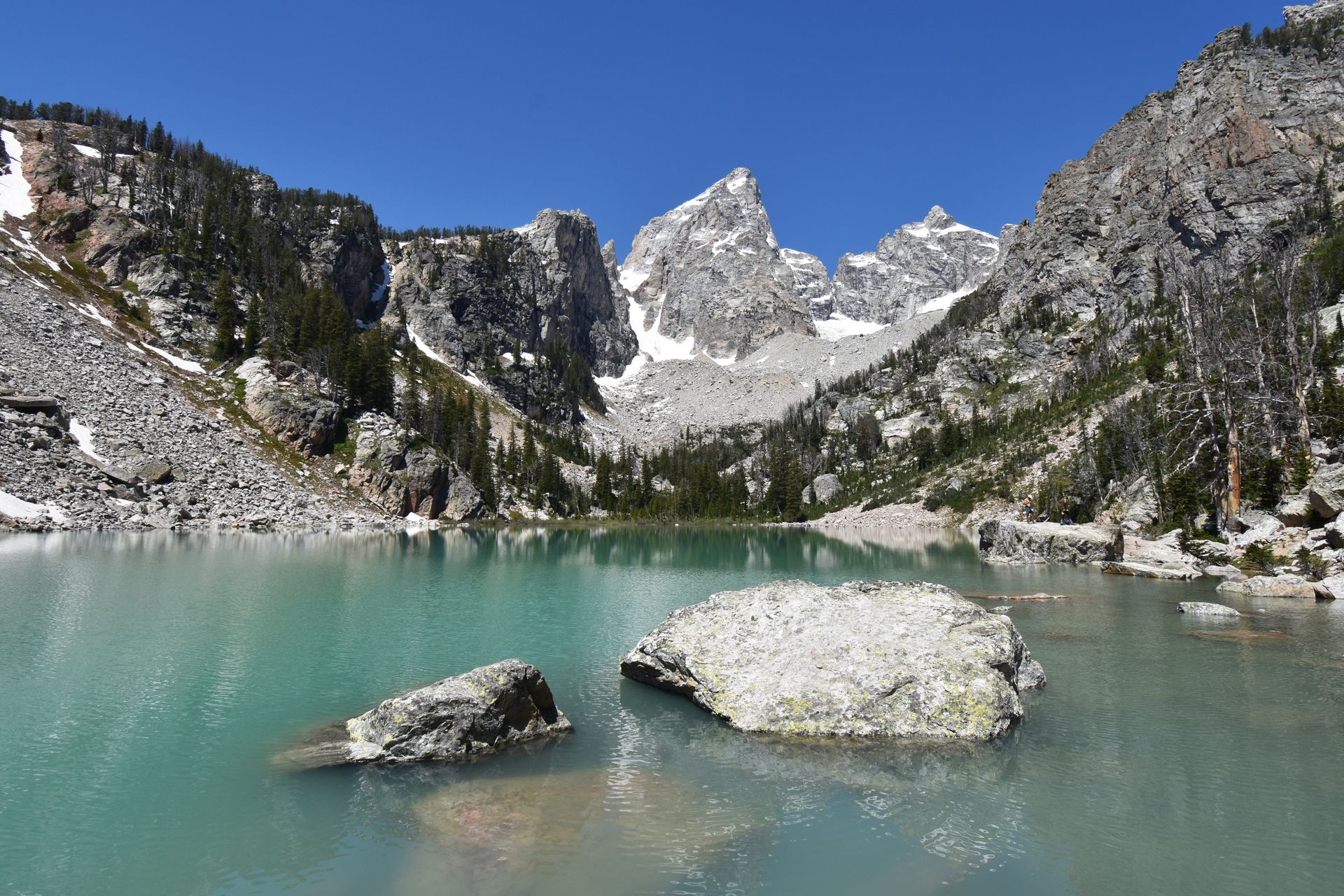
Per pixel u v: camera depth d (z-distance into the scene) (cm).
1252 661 2036
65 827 1036
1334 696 1686
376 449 9419
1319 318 6681
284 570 3875
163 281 10812
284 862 944
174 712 1559
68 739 1387
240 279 12381
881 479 14600
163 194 13188
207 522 6569
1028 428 12169
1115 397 10944
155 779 1212
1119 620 2678
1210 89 17700
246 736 1422
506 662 1475
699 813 1108
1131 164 19475
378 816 1088
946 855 971
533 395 19338
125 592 3006
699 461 17738
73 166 12581
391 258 19875
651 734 1480
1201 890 874
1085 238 19162
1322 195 13988
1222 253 6481
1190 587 3678
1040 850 979
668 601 3256
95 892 862
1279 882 891
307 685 1780
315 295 12031
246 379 9525
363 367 10794
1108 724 1507
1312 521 4156
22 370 6906
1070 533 5231
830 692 1541
